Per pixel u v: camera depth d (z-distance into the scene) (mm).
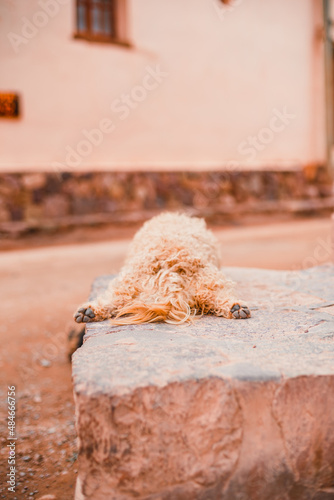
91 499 1755
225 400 1758
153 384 1737
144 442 1741
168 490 1773
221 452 1768
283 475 1802
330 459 1832
